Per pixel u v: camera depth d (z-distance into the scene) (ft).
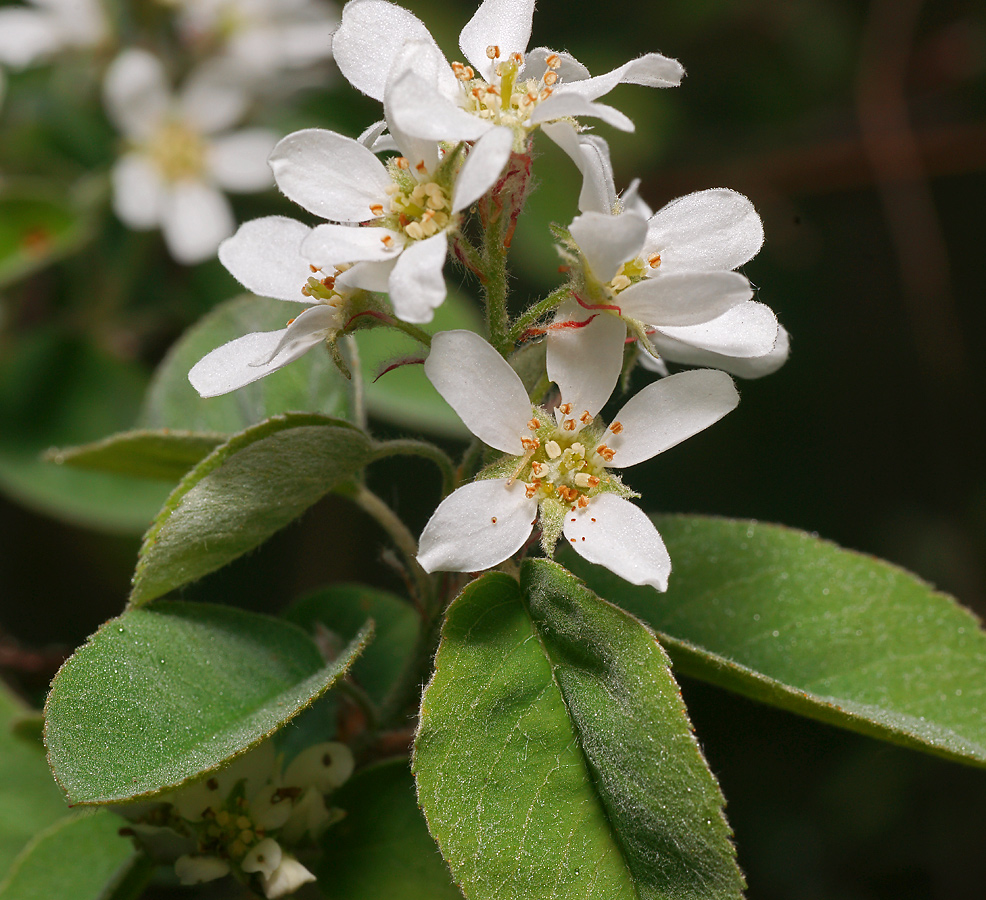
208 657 0.55
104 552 0.93
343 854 0.58
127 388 0.79
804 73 1.14
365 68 0.55
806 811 0.91
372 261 0.53
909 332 1.18
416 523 0.91
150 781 0.52
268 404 0.63
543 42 1.12
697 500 1.07
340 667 0.53
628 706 0.52
